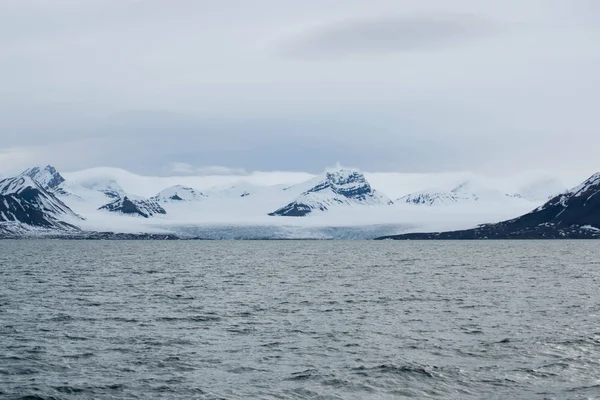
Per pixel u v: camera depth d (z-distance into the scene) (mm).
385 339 50250
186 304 71875
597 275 115562
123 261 174000
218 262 172250
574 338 49469
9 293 81750
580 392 35750
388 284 98000
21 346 47031
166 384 37594
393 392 36250
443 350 45938
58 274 118438
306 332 53500
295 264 161500
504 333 52156
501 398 34969
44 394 35656
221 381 38281
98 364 42062
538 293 82562
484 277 111875
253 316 62531
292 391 36406
